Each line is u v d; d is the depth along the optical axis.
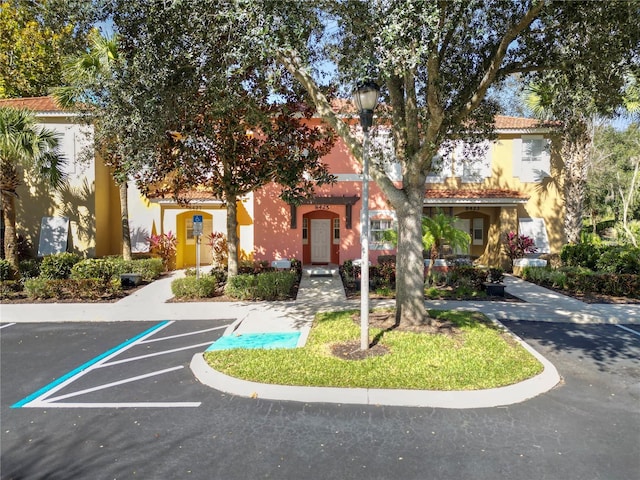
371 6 6.37
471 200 17.02
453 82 9.13
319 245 18.84
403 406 5.29
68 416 5.13
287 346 7.63
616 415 5.07
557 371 6.48
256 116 10.58
